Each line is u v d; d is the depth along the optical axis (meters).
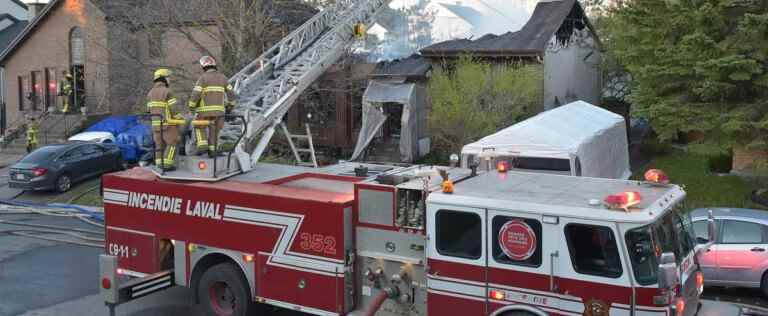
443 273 6.27
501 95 15.84
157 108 8.48
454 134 15.96
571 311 5.70
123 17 19.31
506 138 10.81
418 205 6.48
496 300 6.02
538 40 19.00
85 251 11.48
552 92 20.19
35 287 9.51
